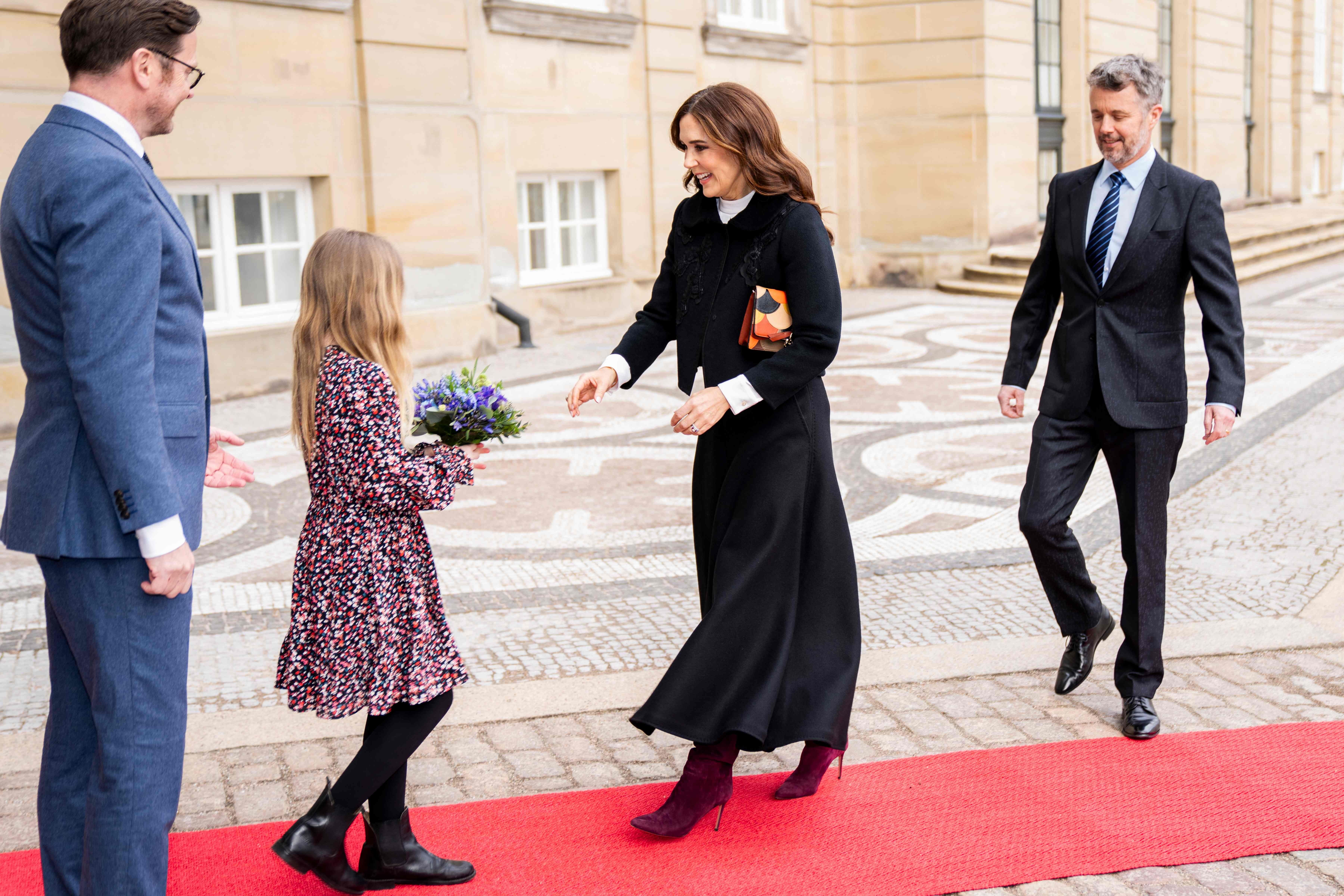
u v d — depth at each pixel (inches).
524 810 116.1
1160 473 135.6
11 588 189.8
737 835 111.2
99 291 79.4
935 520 227.0
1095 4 707.4
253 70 361.7
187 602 89.0
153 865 86.7
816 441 113.1
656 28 518.6
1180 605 176.7
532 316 479.2
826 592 113.5
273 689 147.0
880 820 113.8
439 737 133.9
